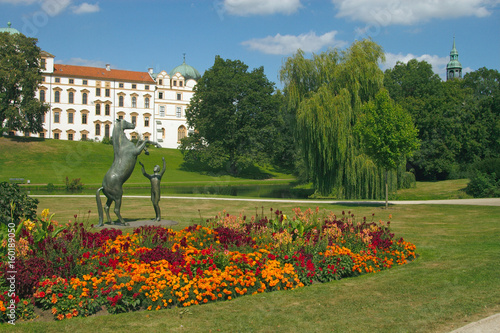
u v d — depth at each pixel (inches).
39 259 278.7
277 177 2898.6
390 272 352.8
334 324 229.9
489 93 3157.0
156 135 3924.7
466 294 279.6
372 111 957.2
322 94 1202.6
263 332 220.1
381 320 235.1
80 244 328.2
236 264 306.0
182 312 252.4
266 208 918.4
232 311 253.3
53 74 3535.9
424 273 341.7
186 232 413.7
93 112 3681.1
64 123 3592.5
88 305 252.1
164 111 3976.4
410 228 619.2
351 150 1187.3
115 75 3772.1
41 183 1951.3
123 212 826.2
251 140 2731.3
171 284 270.7
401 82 2792.8
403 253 404.8
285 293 292.8
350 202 1070.4
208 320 237.9
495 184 1275.8
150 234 389.4
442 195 1310.3
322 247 354.6
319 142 1195.3
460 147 2128.4
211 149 2687.0
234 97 2714.1
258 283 297.0
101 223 574.9
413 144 936.9
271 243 364.2
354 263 347.3
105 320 239.3
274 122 2920.8
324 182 1251.8
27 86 2706.7
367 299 274.1
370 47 1245.1
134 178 2375.7
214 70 2834.6
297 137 1310.3
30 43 2751.0
